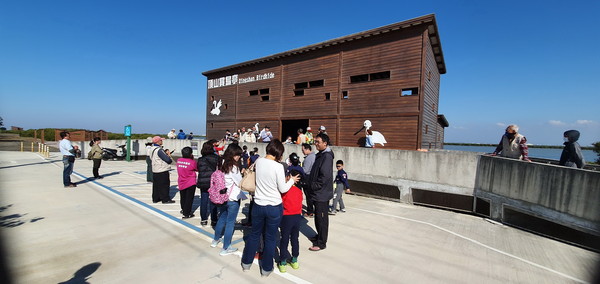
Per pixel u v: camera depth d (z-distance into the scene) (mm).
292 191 3738
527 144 6492
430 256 4453
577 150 5684
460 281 3643
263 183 3531
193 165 5887
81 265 3623
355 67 12828
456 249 4812
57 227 5043
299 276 3611
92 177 10961
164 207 6801
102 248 4199
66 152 8609
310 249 4516
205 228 5332
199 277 3445
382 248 4711
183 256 4031
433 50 12953
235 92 18156
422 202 8430
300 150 11562
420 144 10820
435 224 6355
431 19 10484
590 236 4859
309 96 14438
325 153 4539
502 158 6660
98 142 10781
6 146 28656
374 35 12102
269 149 3721
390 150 9117
